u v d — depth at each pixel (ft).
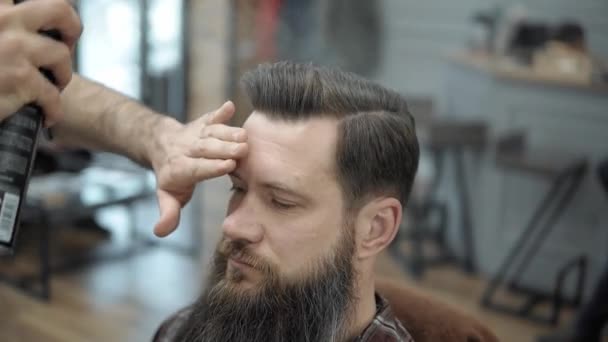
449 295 10.62
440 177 11.92
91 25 13.19
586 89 9.86
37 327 9.17
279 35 11.59
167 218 2.83
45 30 2.21
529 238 10.65
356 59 12.51
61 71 2.25
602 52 9.82
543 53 10.36
